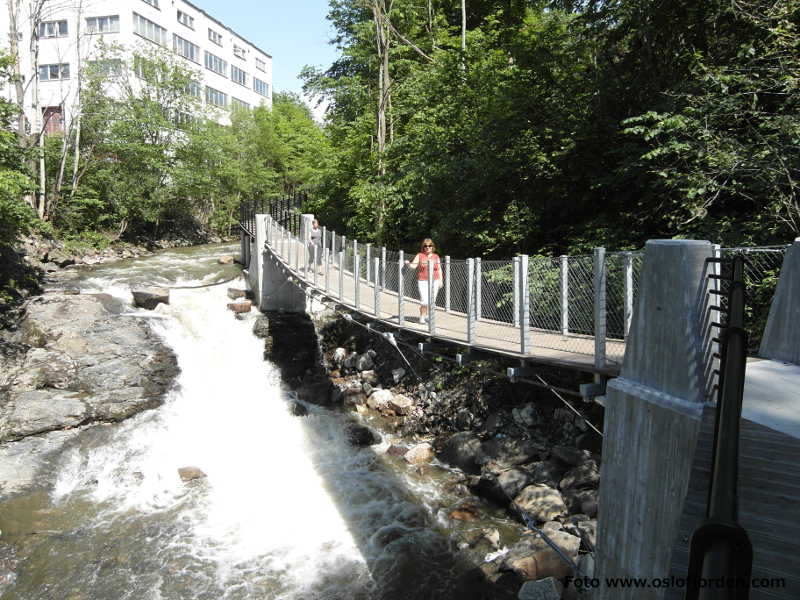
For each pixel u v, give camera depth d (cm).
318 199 2523
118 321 1577
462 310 1055
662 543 358
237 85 4969
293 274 1650
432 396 1316
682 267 356
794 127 767
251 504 959
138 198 2959
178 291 1988
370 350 1648
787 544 267
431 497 954
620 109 1212
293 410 1368
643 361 393
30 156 1683
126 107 3020
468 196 1473
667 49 1135
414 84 1923
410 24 2198
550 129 1323
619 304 614
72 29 3447
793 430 299
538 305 800
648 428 373
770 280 537
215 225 3791
